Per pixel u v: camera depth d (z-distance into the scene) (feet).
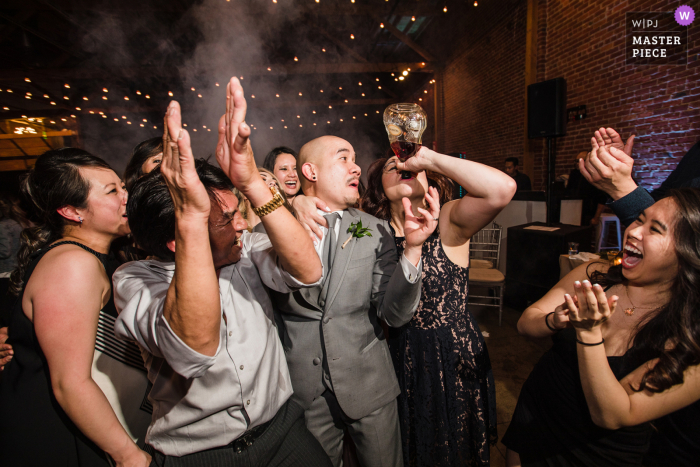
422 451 4.02
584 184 13.64
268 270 2.93
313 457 3.13
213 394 2.57
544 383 3.64
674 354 2.69
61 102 34.96
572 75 15.74
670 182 5.24
